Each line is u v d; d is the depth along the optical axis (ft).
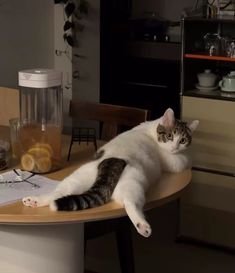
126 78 15.26
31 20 13.74
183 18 9.96
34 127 6.24
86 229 7.35
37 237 5.70
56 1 13.48
